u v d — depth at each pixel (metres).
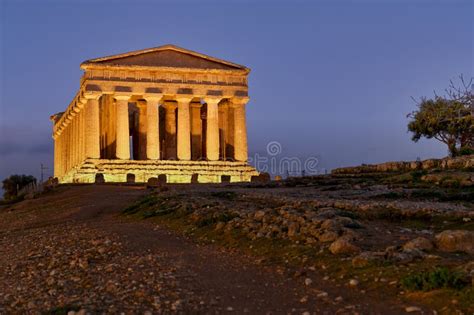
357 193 33.78
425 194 30.45
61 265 20.83
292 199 30.31
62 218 39.28
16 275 20.19
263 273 16.62
